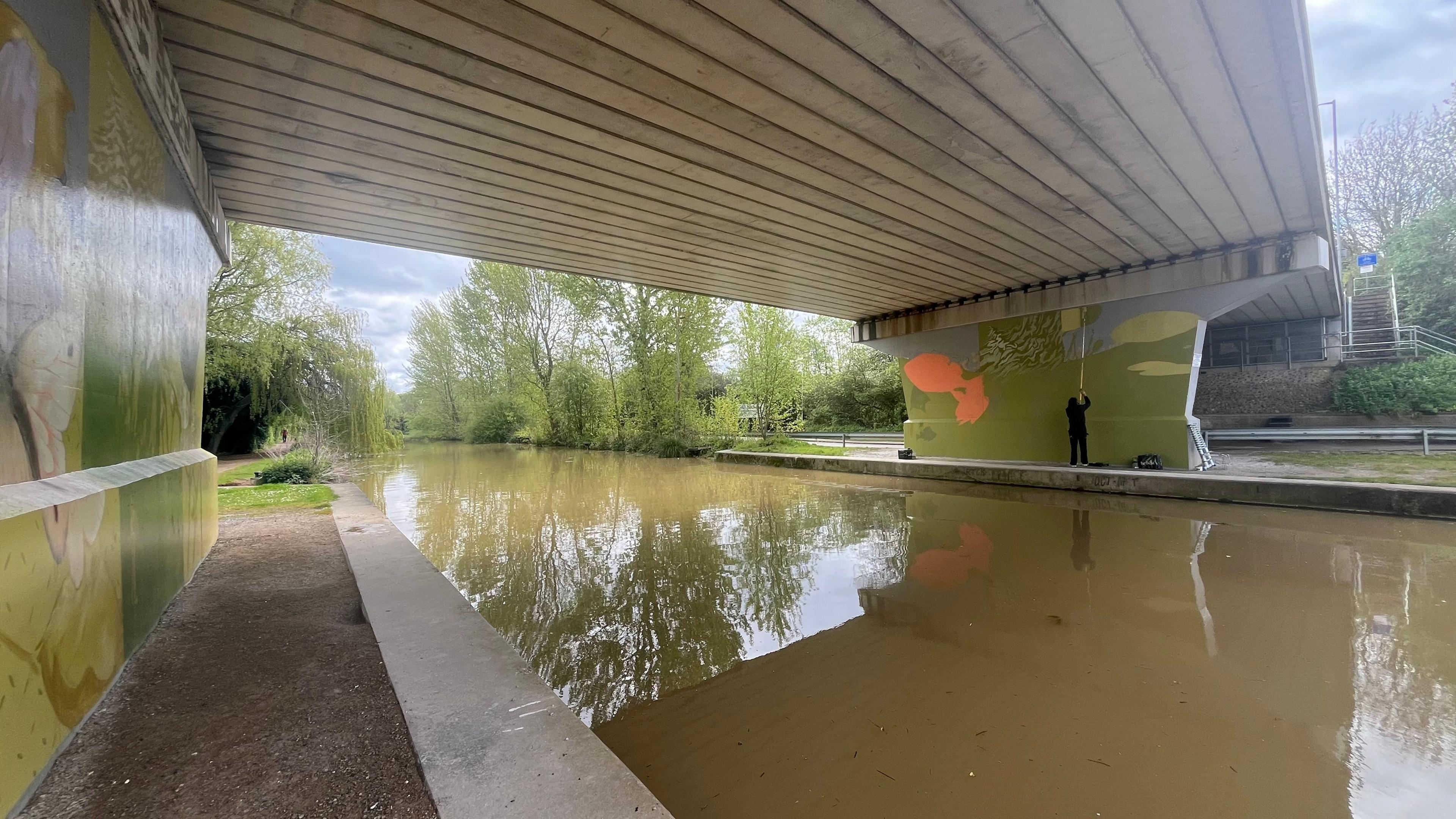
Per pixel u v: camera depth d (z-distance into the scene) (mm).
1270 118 5199
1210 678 3320
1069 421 10945
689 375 21969
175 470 3730
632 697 3324
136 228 3104
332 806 1688
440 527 8062
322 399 15609
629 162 5906
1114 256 9734
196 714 2279
